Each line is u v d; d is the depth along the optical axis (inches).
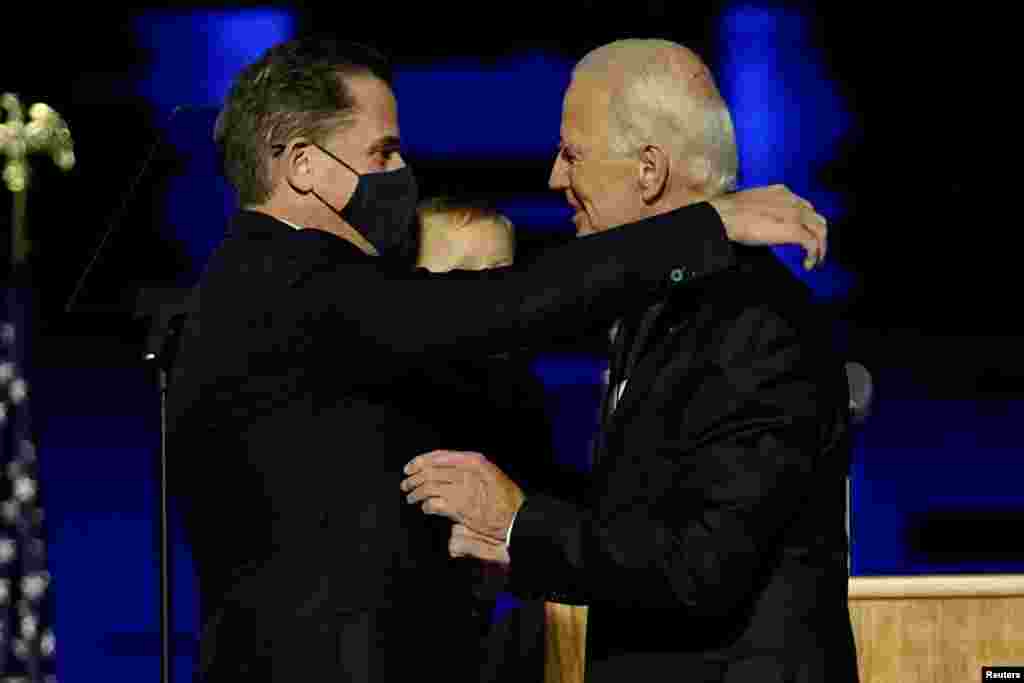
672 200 265.1
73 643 724.0
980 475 926.4
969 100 1304.1
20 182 643.5
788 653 246.5
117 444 940.0
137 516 856.3
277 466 262.5
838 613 253.3
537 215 1235.9
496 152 1274.6
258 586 263.0
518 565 255.4
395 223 280.7
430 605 266.5
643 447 251.3
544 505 256.4
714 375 246.4
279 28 1248.8
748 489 239.9
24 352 636.1
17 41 1194.6
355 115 277.4
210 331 269.1
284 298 262.5
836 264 1269.7
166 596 385.1
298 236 268.1
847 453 259.3
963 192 1283.2
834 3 1314.0
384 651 259.3
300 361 262.4
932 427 1008.9
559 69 1301.7
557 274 251.6
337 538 261.3
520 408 298.0
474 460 260.5
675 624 252.7
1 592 618.8
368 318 255.3
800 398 244.8
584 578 248.1
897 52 1314.0
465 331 251.8
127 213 479.2
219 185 855.1
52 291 1074.7
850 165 1307.8
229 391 264.8
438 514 260.8
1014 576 348.8
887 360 1151.0
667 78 264.8
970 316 1213.7
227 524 268.7
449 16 1277.1
